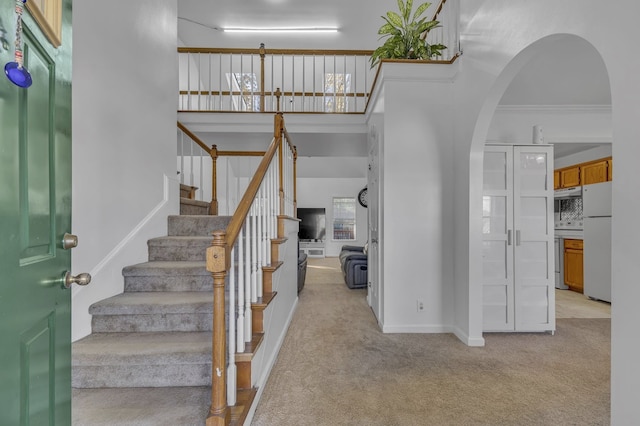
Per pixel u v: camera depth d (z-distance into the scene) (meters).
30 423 0.73
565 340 2.67
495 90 2.24
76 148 1.81
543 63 2.35
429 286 2.85
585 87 2.80
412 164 2.88
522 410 1.66
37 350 0.76
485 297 2.85
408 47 3.01
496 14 2.13
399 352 2.39
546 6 1.61
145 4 2.54
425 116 2.88
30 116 0.73
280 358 2.27
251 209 1.81
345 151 5.45
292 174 3.60
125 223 2.25
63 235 0.89
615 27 1.17
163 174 2.81
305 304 3.86
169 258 2.48
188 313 1.89
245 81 7.02
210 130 4.41
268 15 5.55
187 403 1.45
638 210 1.06
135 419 1.33
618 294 1.13
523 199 2.90
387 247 2.86
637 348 1.06
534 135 3.04
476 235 2.57
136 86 2.41
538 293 2.86
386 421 1.56
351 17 5.59
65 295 0.91
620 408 1.12
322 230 9.75
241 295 1.59
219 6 5.34
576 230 4.67
